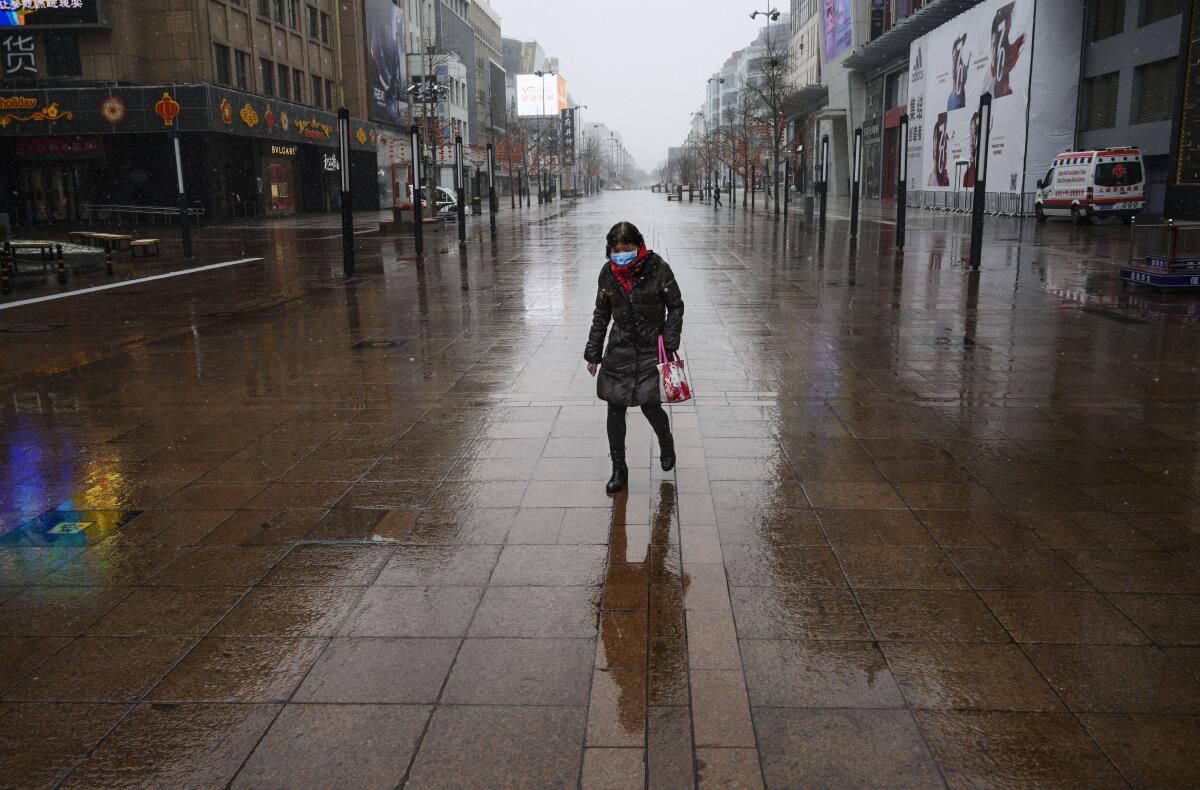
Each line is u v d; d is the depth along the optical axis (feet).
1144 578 13.01
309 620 12.12
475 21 385.50
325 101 199.21
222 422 22.61
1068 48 110.32
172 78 144.87
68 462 19.47
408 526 15.38
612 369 16.70
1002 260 61.87
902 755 9.12
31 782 8.93
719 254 71.72
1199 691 10.18
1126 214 95.55
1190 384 25.16
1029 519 15.29
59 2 134.62
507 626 11.83
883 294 45.50
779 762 9.02
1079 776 8.78
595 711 9.88
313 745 9.43
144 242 77.00
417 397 24.80
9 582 13.50
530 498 16.61
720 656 10.96
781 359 29.22
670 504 16.14
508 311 41.37
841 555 13.89
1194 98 76.74
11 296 50.39
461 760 9.13
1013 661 10.83
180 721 9.89
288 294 49.39
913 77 162.09
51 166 150.92
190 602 12.73
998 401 23.48
